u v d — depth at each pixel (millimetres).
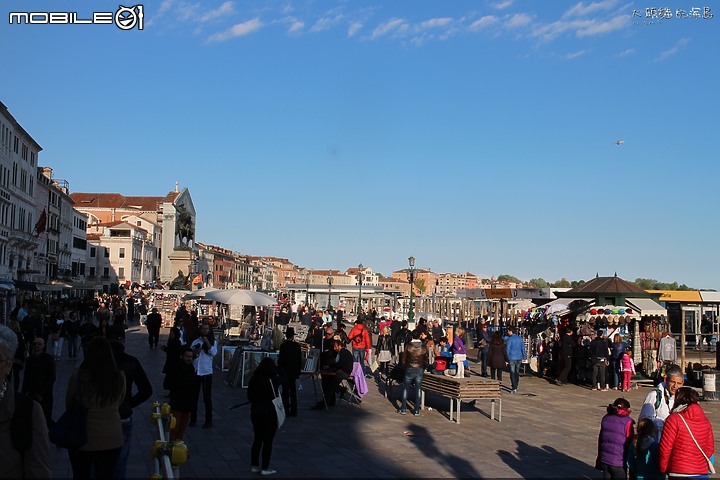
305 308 55188
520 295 36281
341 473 10031
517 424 14844
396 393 19375
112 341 7781
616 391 21969
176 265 69188
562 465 10984
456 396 14594
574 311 25562
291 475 9859
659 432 8305
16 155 63875
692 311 40719
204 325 13578
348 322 61312
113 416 6211
